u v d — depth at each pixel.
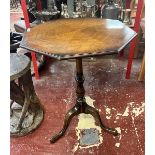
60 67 2.56
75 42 1.16
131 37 1.20
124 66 2.51
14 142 1.56
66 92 2.09
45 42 1.18
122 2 2.45
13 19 3.81
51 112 1.83
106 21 1.52
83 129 1.64
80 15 2.37
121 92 2.05
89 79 2.28
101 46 1.09
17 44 2.29
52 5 2.48
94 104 1.90
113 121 1.70
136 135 1.57
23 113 1.61
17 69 1.41
